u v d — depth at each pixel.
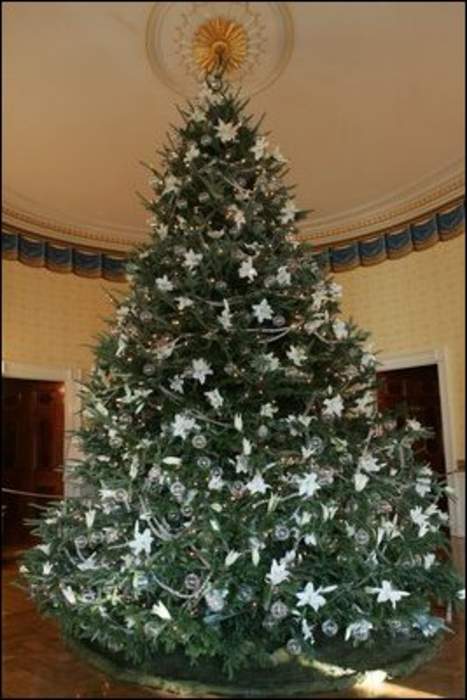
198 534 1.74
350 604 1.81
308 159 4.29
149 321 2.06
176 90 3.35
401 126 3.87
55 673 1.90
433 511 2.09
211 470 1.81
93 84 3.30
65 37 2.91
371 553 1.87
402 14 2.81
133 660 1.79
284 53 3.07
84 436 2.12
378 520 1.94
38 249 5.07
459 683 1.78
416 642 1.92
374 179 4.62
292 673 1.69
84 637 1.96
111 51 3.03
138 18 2.79
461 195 4.56
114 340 2.17
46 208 4.93
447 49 3.08
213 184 2.19
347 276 5.34
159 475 1.84
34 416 5.11
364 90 3.45
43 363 4.96
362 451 1.98
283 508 1.78
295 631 1.77
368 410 2.21
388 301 5.06
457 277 4.58
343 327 2.19
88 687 1.73
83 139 3.90
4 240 4.83
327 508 1.76
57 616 1.98
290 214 2.32
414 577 1.96
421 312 4.82
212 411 1.90
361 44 3.04
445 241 4.69
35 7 2.69
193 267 2.05
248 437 1.83
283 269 2.07
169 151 2.47
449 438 4.49
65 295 5.18
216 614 1.73
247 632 1.79
